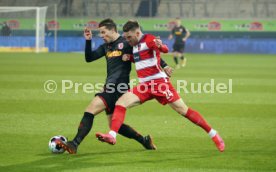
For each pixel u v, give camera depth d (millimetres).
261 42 140125
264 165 23547
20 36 133500
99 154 25547
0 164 23250
